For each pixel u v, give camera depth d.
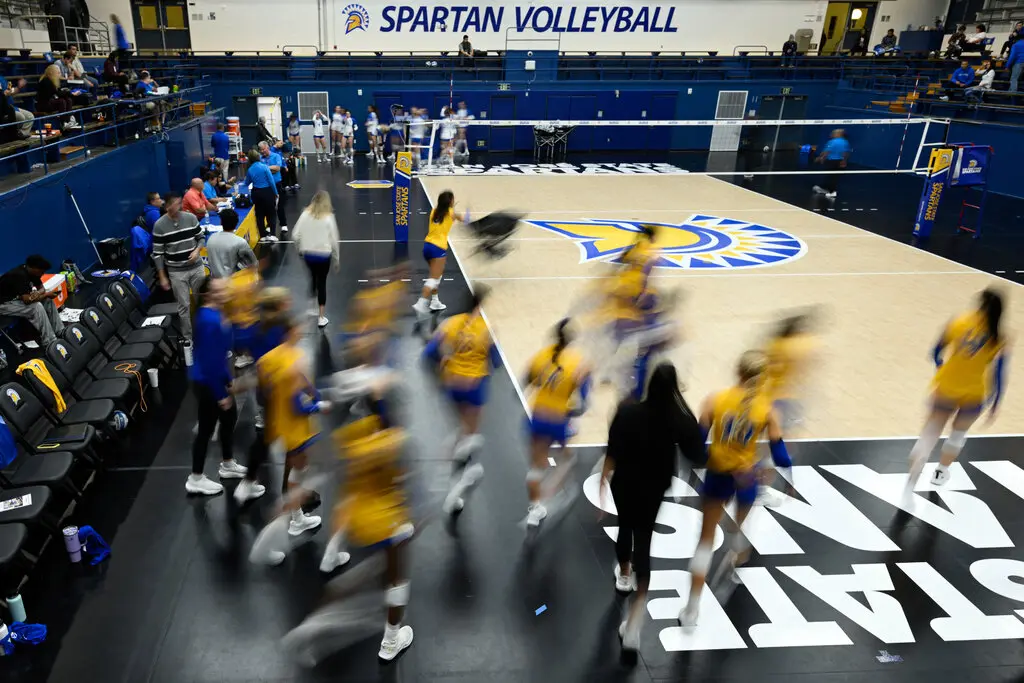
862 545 5.84
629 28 31.08
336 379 7.27
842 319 11.02
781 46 32.34
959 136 24.08
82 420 6.33
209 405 5.80
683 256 14.50
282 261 13.17
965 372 6.06
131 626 4.73
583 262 13.90
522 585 5.25
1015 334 10.49
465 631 4.81
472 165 26.48
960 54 30.14
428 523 5.91
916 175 25.72
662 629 4.89
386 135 26.61
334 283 12.06
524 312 11.01
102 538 5.50
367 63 29.33
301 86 28.11
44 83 12.57
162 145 16.81
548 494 6.37
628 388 7.17
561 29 30.67
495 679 4.44
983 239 16.48
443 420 7.56
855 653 4.75
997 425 7.85
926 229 16.44
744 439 4.67
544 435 5.56
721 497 4.75
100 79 18.69
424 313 10.68
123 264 12.48
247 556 5.44
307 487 5.98
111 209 13.08
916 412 8.15
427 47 30.20
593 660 4.61
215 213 14.47
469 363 6.21
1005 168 22.39
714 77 31.19
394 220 15.87
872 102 28.16
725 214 18.70
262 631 4.74
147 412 7.56
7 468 6.05
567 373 5.41
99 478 6.34
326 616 4.88
